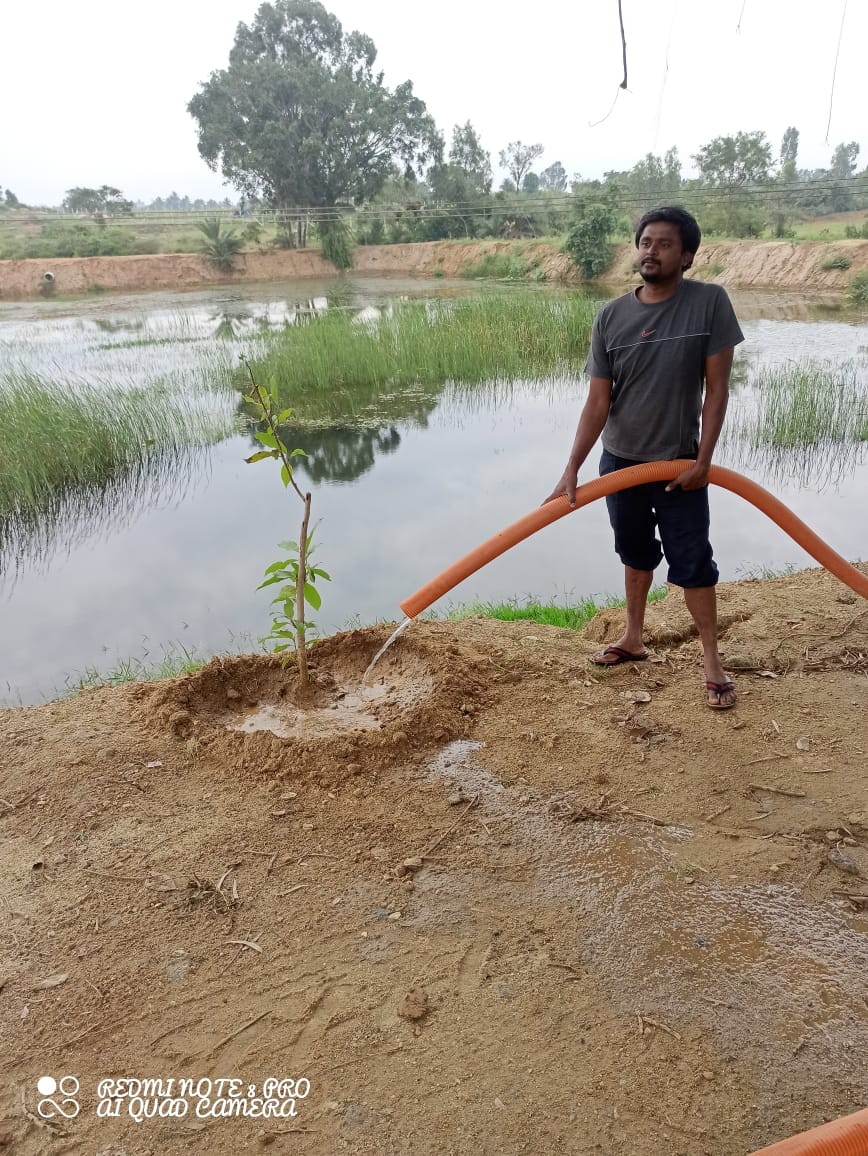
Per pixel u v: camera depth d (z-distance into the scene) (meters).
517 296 27.19
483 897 2.70
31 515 9.20
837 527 7.88
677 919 2.58
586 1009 2.27
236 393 14.45
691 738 3.56
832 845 2.91
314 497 9.41
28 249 44.50
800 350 16.70
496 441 11.56
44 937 2.57
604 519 8.40
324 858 2.89
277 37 53.06
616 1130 1.93
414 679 4.09
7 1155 1.94
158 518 9.07
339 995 2.33
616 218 36.41
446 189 52.06
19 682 5.67
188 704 3.85
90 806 3.19
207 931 2.57
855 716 3.68
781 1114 1.96
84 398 12.25
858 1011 2.24
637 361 3.43
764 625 4.57
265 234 53.00
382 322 18.95
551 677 4.09
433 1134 1.94
